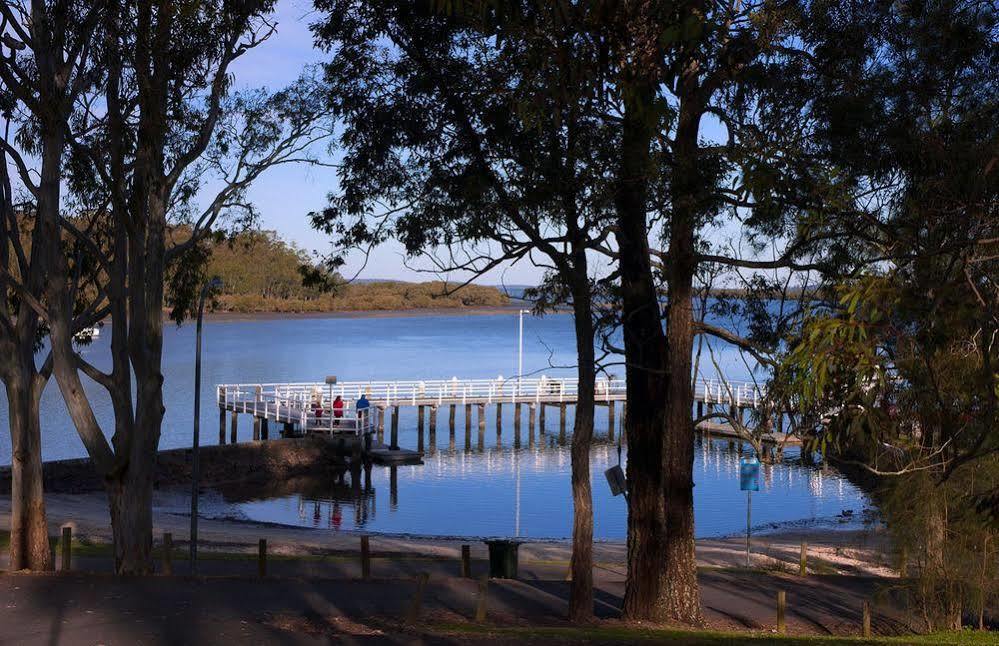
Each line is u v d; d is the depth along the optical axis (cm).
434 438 5228
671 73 1154
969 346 1014
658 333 1655
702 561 2519
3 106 1789
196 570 1936
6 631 1276
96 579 1678
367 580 1861
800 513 3712
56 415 5959
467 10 1149
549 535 3338
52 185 1806
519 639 1285
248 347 11838
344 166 1681
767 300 1627
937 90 1129
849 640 1404
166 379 7862
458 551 2619
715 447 5238
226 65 1836
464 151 1583
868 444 1056
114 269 1839
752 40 1302
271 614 1452
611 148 1449
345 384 5075
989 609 1900
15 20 1717
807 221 1243
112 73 1747
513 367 9106
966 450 1209
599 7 1084
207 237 2094
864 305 964
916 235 1036
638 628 1501
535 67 1216
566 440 5459
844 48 1235
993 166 975
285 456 4338
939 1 1127
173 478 4031
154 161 1770
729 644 1272
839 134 1158
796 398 1155
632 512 1697
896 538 1778
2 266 1777
